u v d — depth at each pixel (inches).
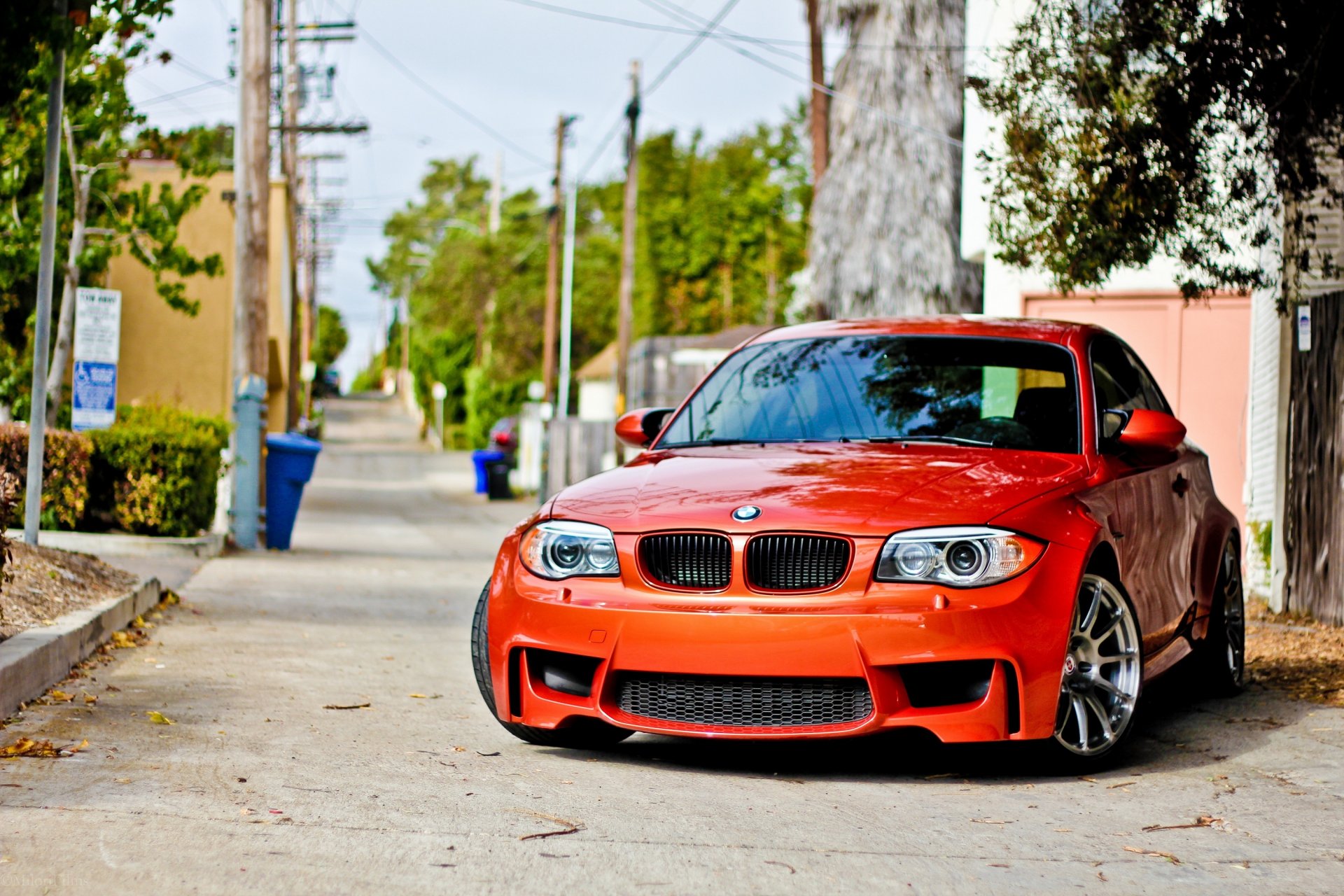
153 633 350.9
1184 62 291.1
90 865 153.9
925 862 163.6
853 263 952.3
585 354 3036.4
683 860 162.6
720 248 2876.5
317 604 439.5
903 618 197.6
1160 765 224.7
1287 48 282.5
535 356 2962.6
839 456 233.5
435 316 3088.1
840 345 275.6
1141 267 322.7
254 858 158.6
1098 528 215.9
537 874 155.8
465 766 213.5
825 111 964.0
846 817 185.2
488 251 3019.2
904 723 198.5
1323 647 340.8
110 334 543.8
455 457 2568.9
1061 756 210.7
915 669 200.2
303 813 179.2
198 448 598.5
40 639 272.8
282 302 1384.1
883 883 155.1
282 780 197.5
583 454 1508.4
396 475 2049.7
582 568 217.0
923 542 201.9
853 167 949.2
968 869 161.5
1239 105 298.0
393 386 5851.4
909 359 266.2
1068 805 195.0
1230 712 273.1
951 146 935.0
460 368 3105.3
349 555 682.8
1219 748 237.9
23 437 530.0
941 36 928.3
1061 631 203.3
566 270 1715.1
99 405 545.6
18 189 579.2
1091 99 300.7
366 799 187.9
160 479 581.9
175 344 1052.5
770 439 254.7
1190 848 172.7
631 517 216.2
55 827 168.6
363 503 1376.7
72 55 421.7
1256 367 448.1
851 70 948.6
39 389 392.5
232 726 237.5
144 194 669.3
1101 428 247.3
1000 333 269.1
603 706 210.8
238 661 312.7
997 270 534.6
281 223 1312.7
